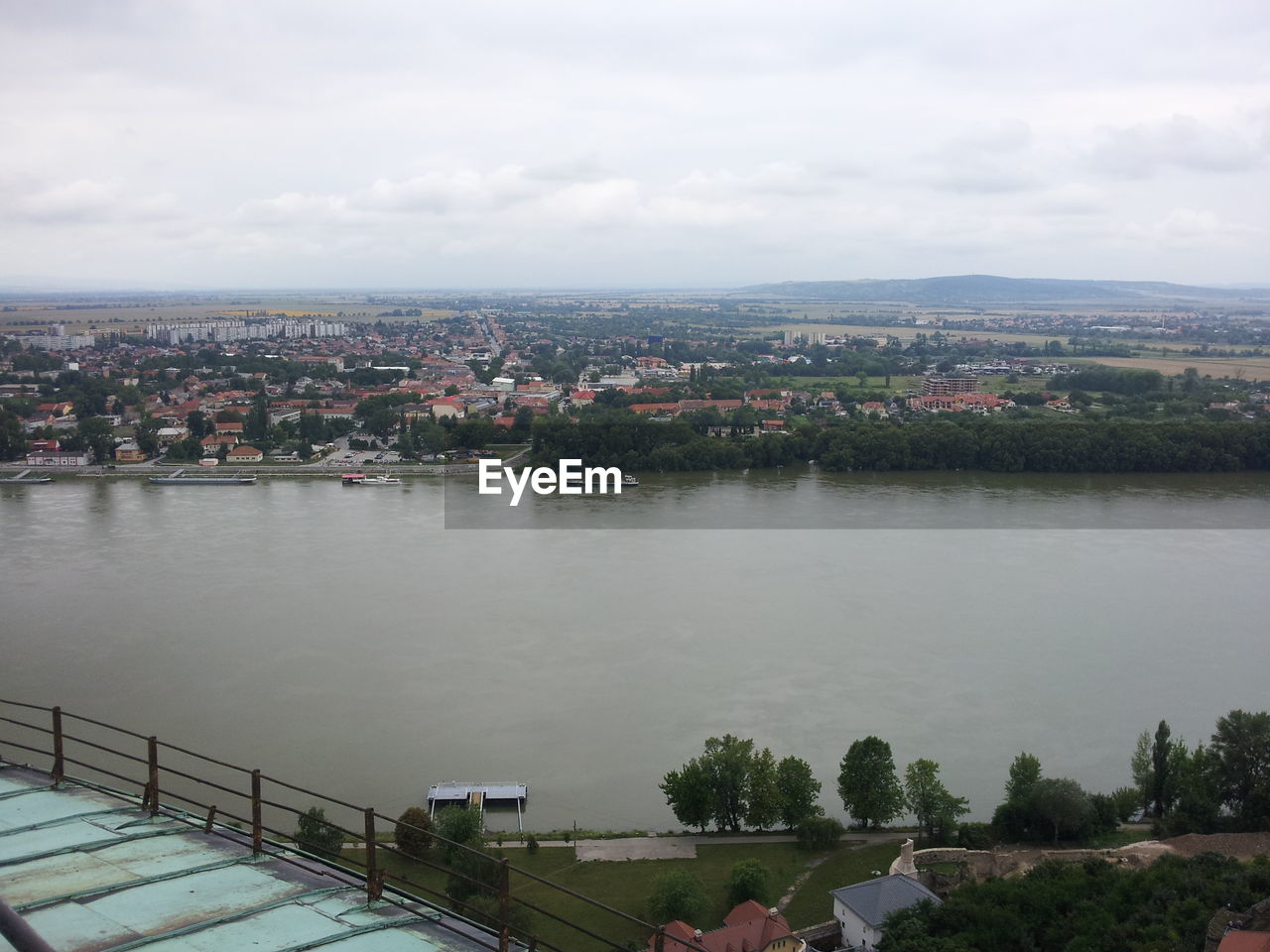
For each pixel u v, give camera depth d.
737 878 75.56
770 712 108.00
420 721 104.81
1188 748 100.44
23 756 92.56
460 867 75.75
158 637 128.50
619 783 93.94
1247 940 56.81
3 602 142.62
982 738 102.81
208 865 25.45
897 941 67.31
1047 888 70.81
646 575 159.50
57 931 21.47
